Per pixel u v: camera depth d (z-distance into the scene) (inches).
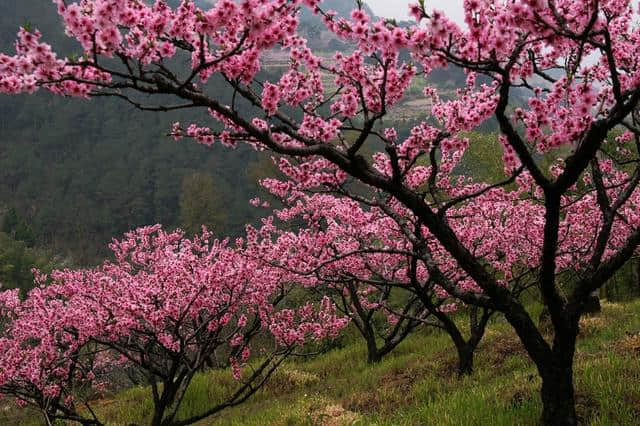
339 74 225.8
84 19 150.7
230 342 451.5
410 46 165.6
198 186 2674.7
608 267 207.3
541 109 184.4
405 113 3112.7
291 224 685.3
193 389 524.7
